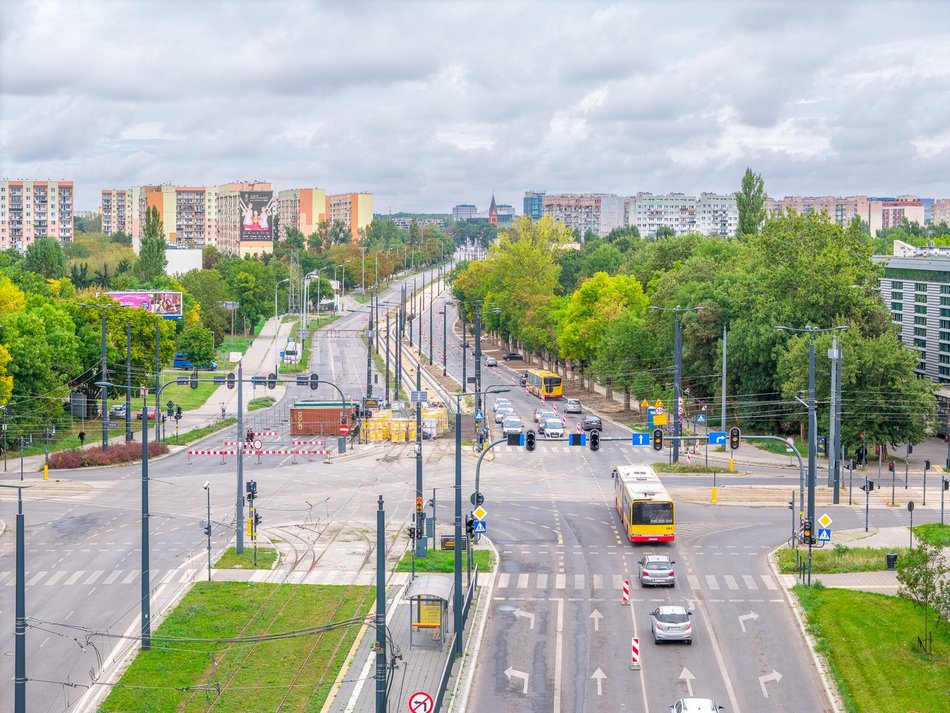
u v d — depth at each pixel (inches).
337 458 4877.0
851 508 3905.0
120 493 4087.1
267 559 3147.1
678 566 3149.6
